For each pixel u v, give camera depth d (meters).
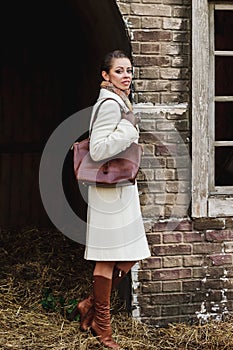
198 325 4.76
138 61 4.60
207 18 4.65
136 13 4.58
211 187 4.80
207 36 4.65
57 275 5.72
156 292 4.72
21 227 7.21
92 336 4.35
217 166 5.90
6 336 4.39
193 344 4.52
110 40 5.29
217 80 5.98
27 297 5.19
